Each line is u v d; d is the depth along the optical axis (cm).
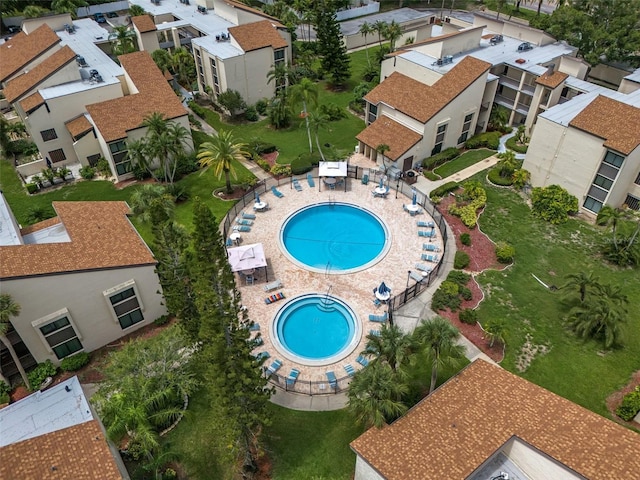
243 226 4950
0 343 3397
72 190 5600
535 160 5406
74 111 5816
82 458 2508
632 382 3466
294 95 6153
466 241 4681
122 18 9881
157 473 2798
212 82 7325
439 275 4378
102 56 6825
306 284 4319
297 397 3388
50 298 3334
